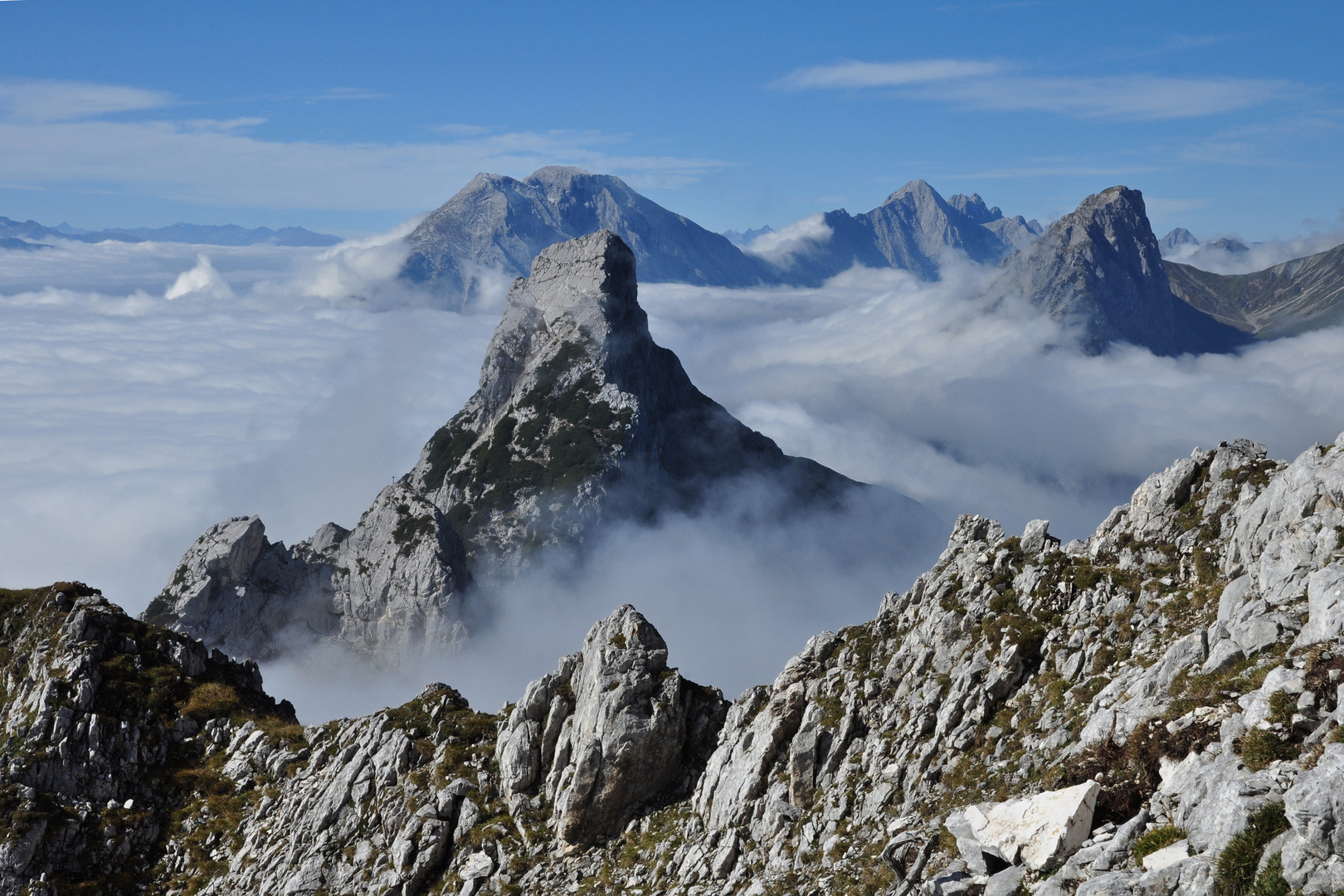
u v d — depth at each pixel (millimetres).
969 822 31344
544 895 45812
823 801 42031
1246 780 24906
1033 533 48031
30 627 74312
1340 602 29844
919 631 45938
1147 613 41031
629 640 52312
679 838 45781
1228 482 44125
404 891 48656
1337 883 21625
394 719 59562
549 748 52062
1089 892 25172
